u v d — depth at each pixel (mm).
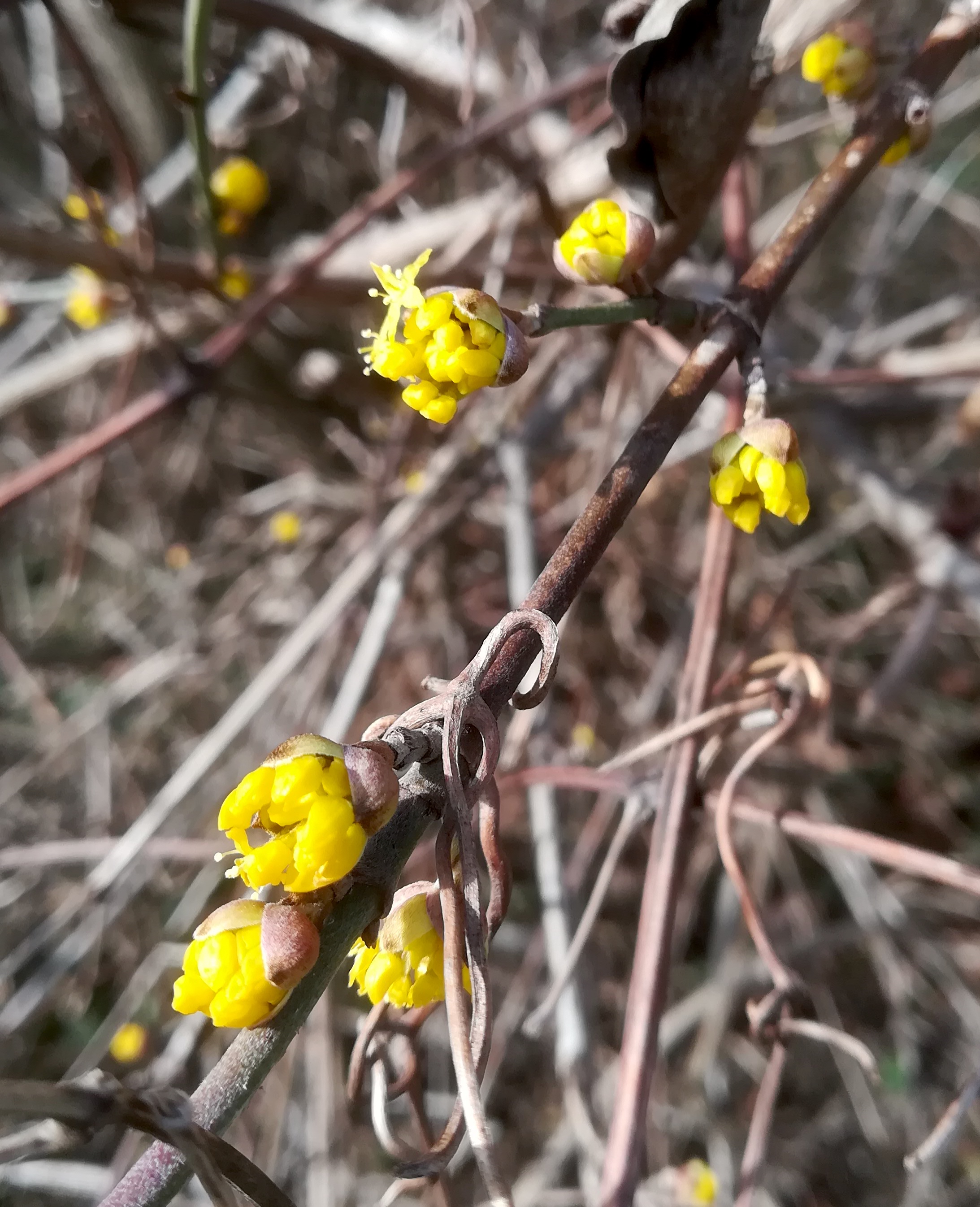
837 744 184
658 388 174
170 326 165
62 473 124
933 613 150
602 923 175
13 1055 178
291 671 150
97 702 185
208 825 180
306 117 179
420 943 53
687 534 192
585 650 188
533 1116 173
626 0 78
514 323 57
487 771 47
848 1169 176
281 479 212
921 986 183
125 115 154
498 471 157
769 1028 81
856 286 193
